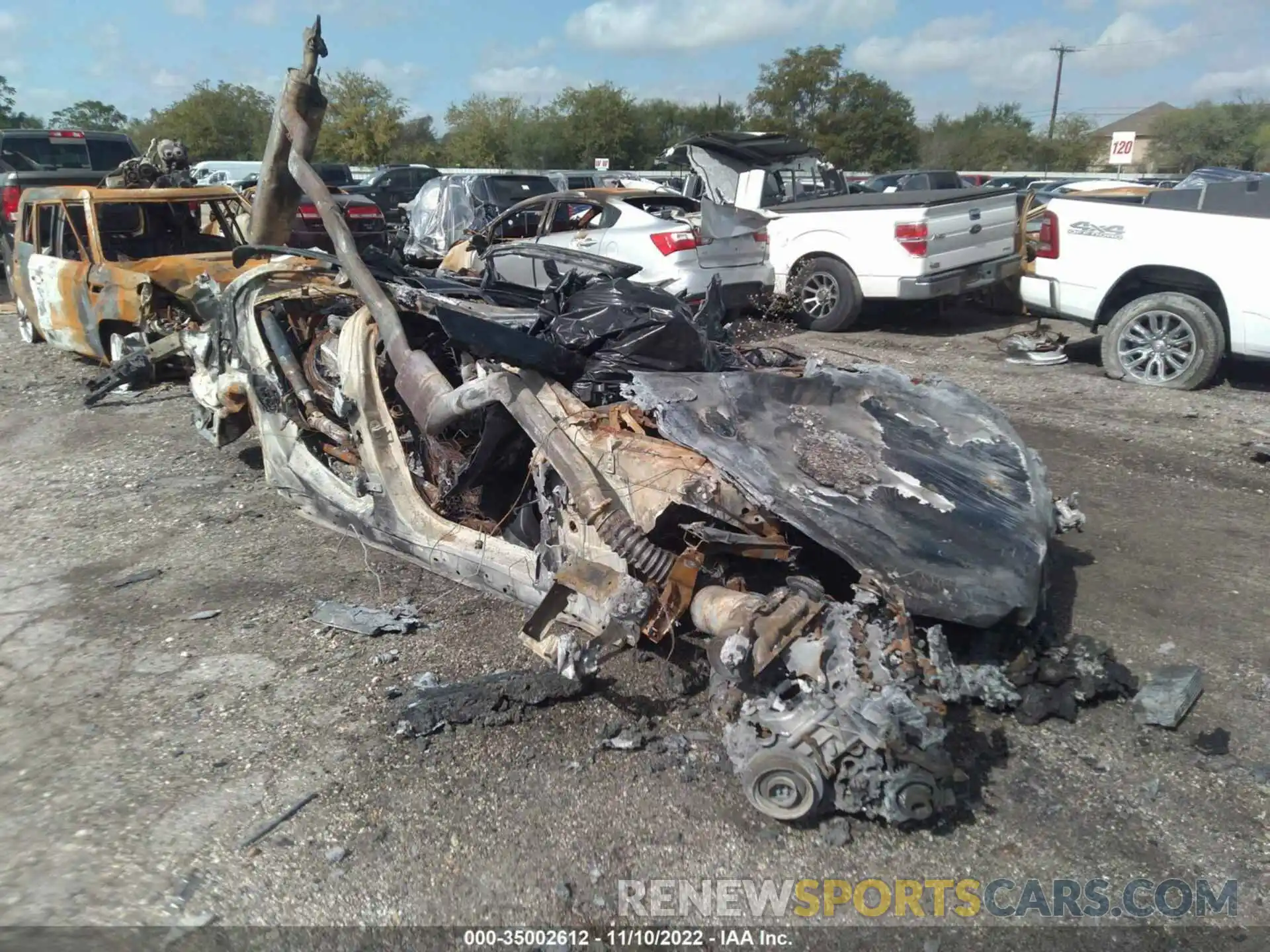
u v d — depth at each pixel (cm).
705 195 1348
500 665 374
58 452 663
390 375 452
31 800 301
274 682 366
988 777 306
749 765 275
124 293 764
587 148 4703
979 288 1062
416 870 270
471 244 1025
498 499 419
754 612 292
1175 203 784
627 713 340
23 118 4941
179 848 279
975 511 341
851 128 4291
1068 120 5819
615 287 407
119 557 488
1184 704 334
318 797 300
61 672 378
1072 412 719
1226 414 705
